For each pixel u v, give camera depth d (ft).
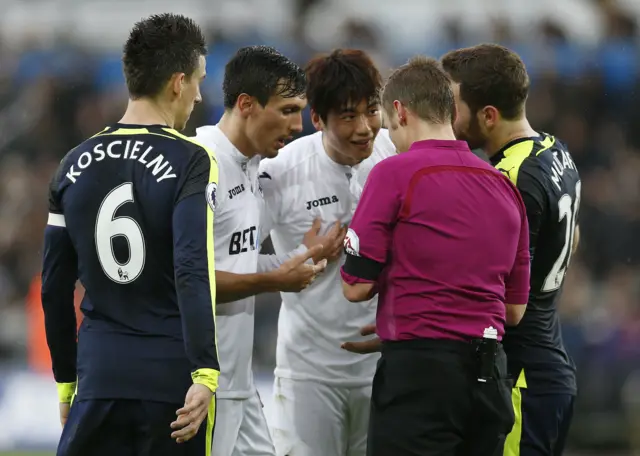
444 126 46.57
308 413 55.67
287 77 49.26
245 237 50.90
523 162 48.70
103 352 43.29
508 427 45.50
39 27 149.89
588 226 121.39
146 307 43.34
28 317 116.37
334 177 54.70
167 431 42.93
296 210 54.75
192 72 45.16
